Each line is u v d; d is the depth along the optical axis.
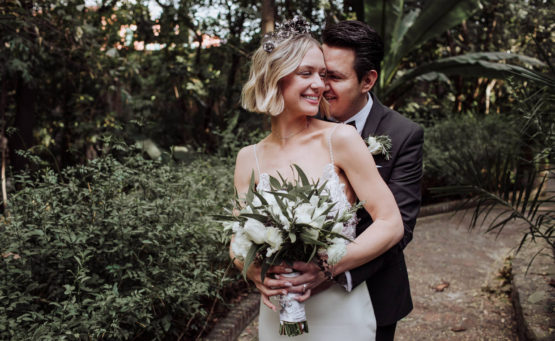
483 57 6.48
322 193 1.58
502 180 2.73
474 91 10.55
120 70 6.96
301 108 1.64
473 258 5.12
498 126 7.65
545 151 2.67
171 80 8.12
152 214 2.65
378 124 2.14
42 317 2.05
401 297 2.07
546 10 8.21
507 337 3.32
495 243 5.56
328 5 7.27
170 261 2.57
